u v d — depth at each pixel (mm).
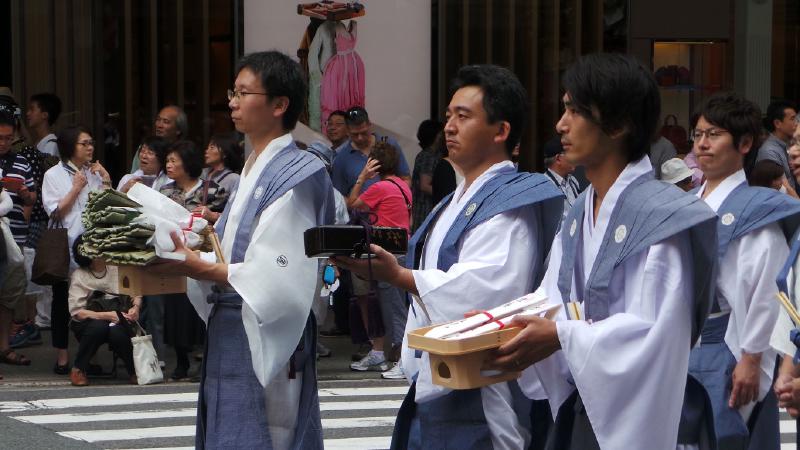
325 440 7828
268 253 4578
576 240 3523
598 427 3277
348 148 10875
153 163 10477
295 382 4816
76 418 8445
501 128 4223
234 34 12117
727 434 4930
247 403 4699
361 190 10242
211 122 12445
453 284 3965
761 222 4965
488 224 4082
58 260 9625
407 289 3992
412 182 11445
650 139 3428
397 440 4336
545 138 13180
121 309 9711
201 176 10023
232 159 9961
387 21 12156
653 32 13070
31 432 7965
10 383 9703
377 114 12211
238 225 4688
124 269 4609
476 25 12750
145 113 12492
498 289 4004
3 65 12359
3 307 10242
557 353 3588
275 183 4656
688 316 3322
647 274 3279
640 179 3404
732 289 4984
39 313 12102
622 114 3355
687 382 3604
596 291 3369
